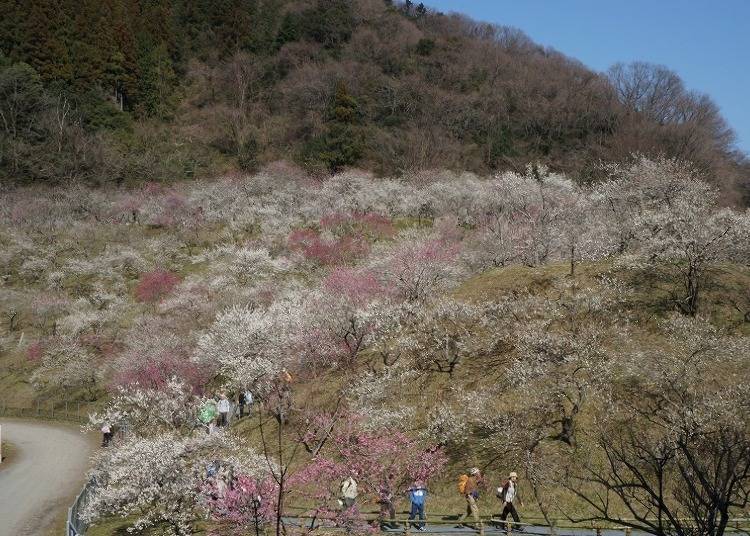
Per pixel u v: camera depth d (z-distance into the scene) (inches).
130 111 3868.1
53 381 1759.4
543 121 3599.9
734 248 1239.5
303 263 1978.3
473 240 1839.3
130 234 2591.0
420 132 3390.7
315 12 4768.7
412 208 2524.6
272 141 3700.8
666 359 952.9
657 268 1264.8
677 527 429.1
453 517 831.7
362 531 746.8
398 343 1176.2
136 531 831.1
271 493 747.4
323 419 964.6
